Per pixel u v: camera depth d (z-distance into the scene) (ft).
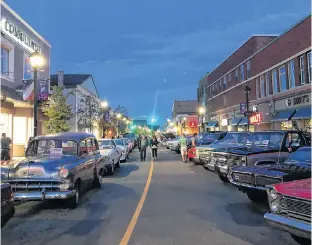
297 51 86.99
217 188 37.60
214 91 176.04
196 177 46.68
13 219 25.16
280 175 24.91
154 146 77.92
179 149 96.73
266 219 18.43
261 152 35.58
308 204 16.83
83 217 25.62
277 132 38.42
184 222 23.77
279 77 98.27
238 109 134.72
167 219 24.59
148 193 34.94
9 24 74.38
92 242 19.71
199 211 26.96
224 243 19.31
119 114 182.70
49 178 27.50
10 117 76.69
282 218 17.78
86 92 146.00
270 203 19.04
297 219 17.31
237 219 24.49
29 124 85.30
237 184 28.71
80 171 30.68
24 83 73.67
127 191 36.37
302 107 84.79
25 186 27.30
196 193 34.73
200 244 19.16
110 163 48.80
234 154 37.06
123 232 21.56
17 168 27.91
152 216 25.49
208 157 46.83
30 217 25.81
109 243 19.48
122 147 71.87
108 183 42.11
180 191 35.94
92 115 134.62
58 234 21.38
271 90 103.60
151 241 19.74
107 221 24.34
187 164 65.62
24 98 65.87
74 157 31.71
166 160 76.28
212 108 178.70
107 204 30.01
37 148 33.58
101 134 151.43
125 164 67.36
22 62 82.02
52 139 33.53
